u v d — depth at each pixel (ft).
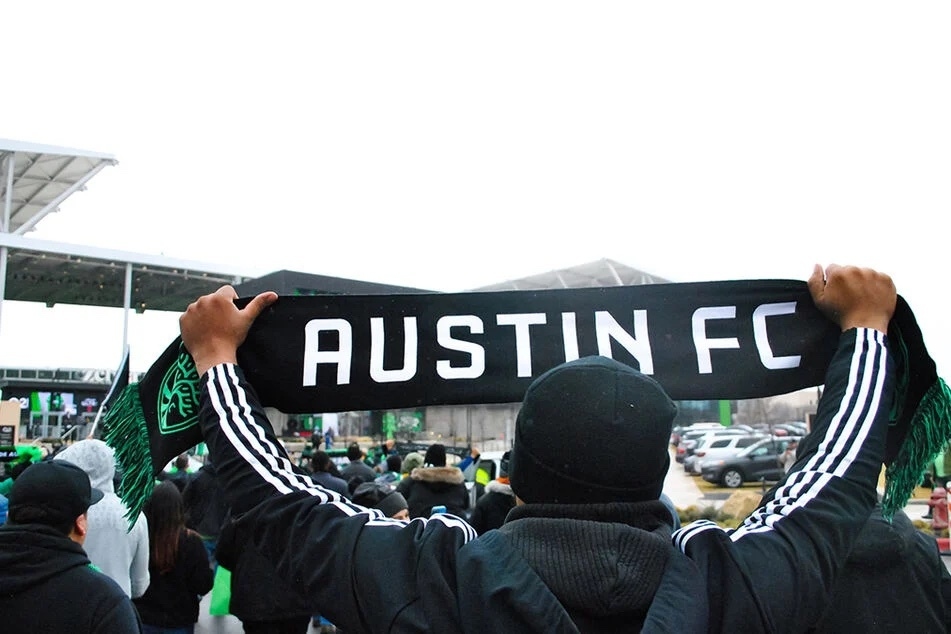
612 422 3.71
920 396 5.18
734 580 3.60
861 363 4.70
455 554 3.74
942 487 44.11
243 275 80.84
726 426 116.26
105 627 7.86
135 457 5.88
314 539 3.99
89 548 11.57
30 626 7.68
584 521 3.69
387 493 18.78
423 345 6.39
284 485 4.32
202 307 5.34
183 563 13.62
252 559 15.39
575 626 3.37
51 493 8.12
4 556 7.76
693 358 6.27
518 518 3.87
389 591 3.64
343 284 42.55
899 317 5.23
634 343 6.34
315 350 6.28
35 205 90.07
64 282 87.45
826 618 7.00
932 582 7.42
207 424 4.78
